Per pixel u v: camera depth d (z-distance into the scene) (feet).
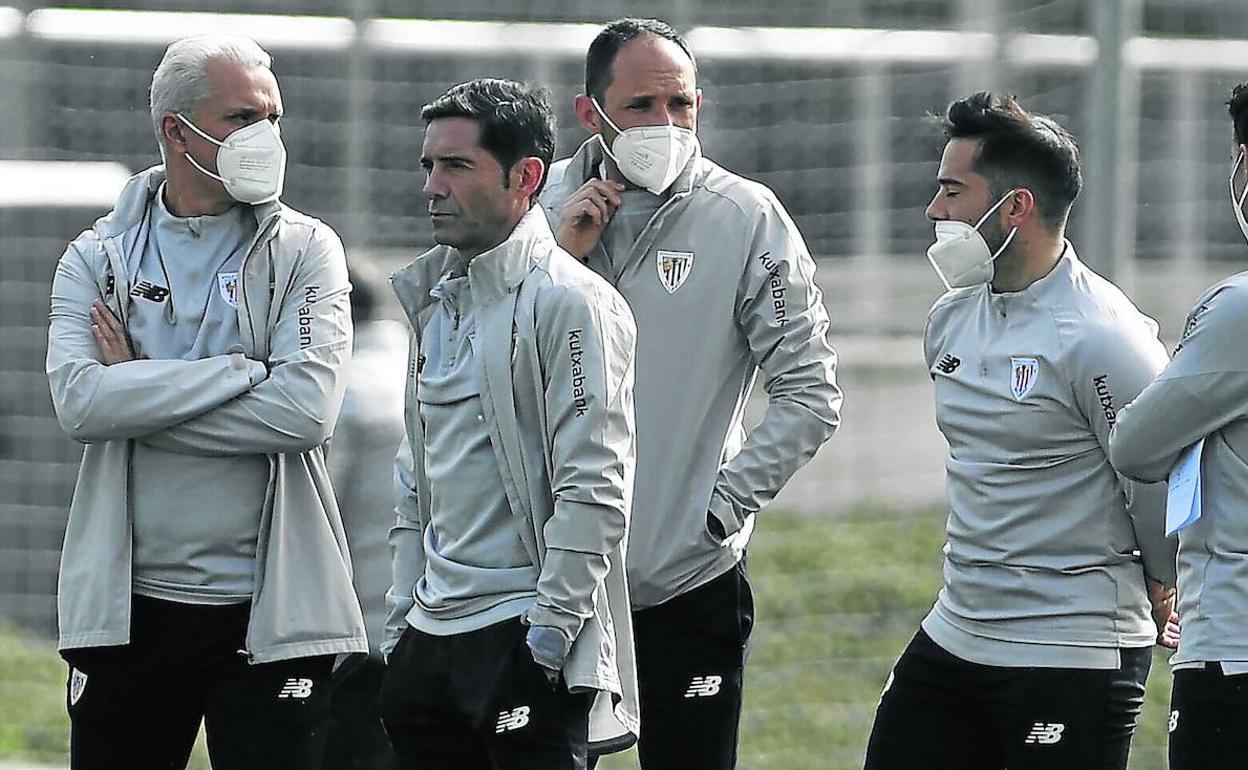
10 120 117.08
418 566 51.96
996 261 51.16
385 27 117.91
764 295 55.88
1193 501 46.11
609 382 47.34
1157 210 134.31
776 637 105.29
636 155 54.90
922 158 134.51
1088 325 49.85
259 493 52.80
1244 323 45.57
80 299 53.06
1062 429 50.08
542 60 119.85
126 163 119.34
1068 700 50.24
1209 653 46.14
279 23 119.24
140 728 53.36
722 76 131.95
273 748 52.65
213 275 52.75
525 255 48.34
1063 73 119.55
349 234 119.24
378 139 121.80
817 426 55.88
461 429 48.75
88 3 125.18
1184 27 126.82
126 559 52.03
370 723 67.26
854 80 132.46
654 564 55.83
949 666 52.26
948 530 52.70
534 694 47.88
